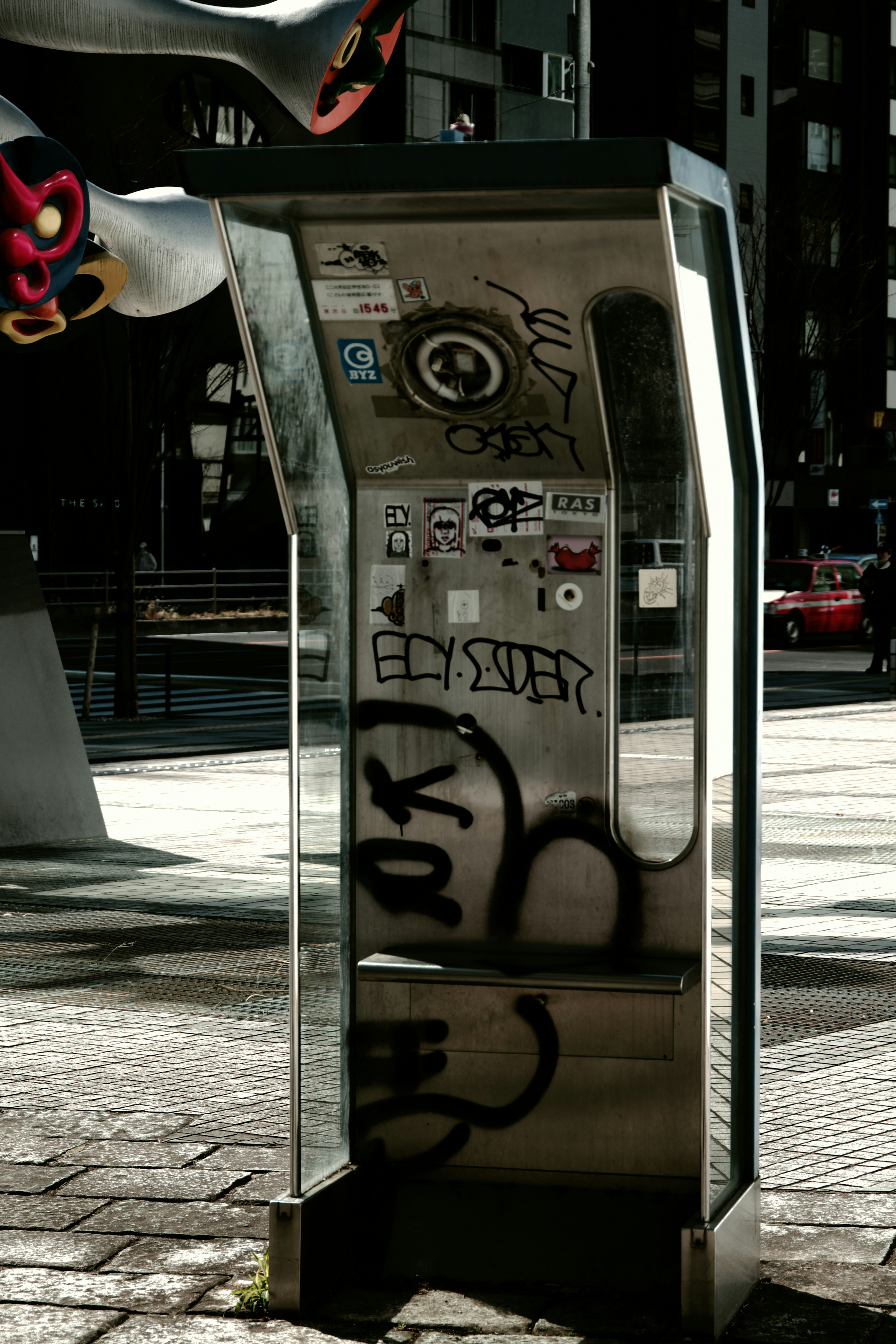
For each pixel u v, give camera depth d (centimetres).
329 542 402
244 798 1345
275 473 368
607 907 407
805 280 3903
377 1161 413
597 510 398
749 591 378
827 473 5862
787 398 3944
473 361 390
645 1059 394
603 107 5603
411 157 336
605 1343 352
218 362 3153
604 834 406
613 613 400
